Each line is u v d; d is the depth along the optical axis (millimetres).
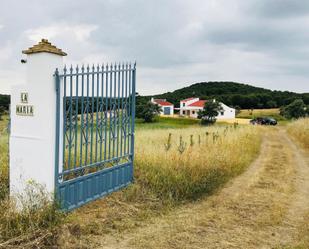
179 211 8227
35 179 6984
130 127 9531
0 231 5746
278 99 119812
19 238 5742
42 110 6902
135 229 6910
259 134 29312
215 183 10797
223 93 149625
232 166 13086
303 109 71188
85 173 7996
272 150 20422
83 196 7824
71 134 7324
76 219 6891
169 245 6273
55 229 6145
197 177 10453
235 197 9703
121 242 6273
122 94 8969
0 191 7520
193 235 6785
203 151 13555
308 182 11945
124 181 9375
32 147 7012
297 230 7223
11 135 7270
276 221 7691
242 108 119500
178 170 10555
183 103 100250
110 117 8602
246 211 8453
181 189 9484
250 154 17359
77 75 7352
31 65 7031
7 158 9508
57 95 6957
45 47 6820
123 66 8844
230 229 7191
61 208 6996
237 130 25469
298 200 9594
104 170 8492
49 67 6895
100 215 7371
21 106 7152
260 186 11148
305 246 6340
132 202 8477
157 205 8438
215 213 8188
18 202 6801
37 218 6230
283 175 13031
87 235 6402
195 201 9125
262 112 101688
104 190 8555
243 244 6449
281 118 82438
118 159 9047
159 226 7152
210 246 6309
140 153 11828
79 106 7824
